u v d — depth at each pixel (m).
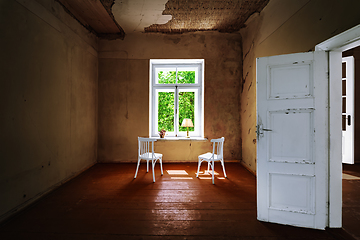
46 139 2.65
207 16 3.74
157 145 4.45
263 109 2.03
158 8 3.44
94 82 4.26
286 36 2.70
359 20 1.57
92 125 4.17
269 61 2.00
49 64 2.71
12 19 2.07
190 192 2.74
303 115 1.90
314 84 1.86
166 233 1.79
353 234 1.75
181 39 4.47
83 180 3.24
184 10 3.52
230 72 4.48
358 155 4.23
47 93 2.67
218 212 2.18
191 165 4.23
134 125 4.46
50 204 2.36
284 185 1.96
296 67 1.92
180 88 4.73
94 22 3.89
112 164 4.28
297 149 1.92
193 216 2.09
